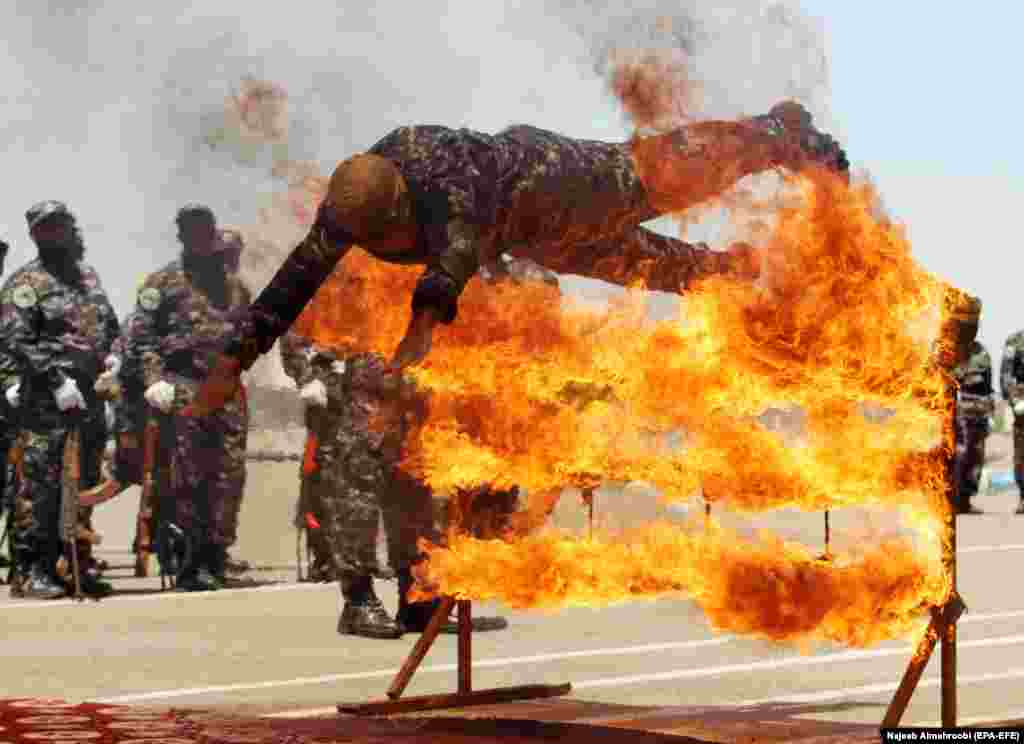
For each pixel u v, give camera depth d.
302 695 10.34
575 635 12.70
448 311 8.46
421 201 8.52
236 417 15.71
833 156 9.19
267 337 8.76
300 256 8.66
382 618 12.76
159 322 15.38
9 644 12.45
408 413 10.18
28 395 15.16
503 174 8.66
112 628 13.27
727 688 10.48
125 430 16.16
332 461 12.77
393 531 12.02
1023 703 9.89
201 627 13.30
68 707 9.42
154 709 9.41
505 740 8.52
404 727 8.88
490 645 12.28
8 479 17.02
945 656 8.20
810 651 11.87
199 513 15.77
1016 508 26.53
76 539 15.12
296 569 17.16
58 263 15.23
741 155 9.04
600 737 8.48
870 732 8.38
